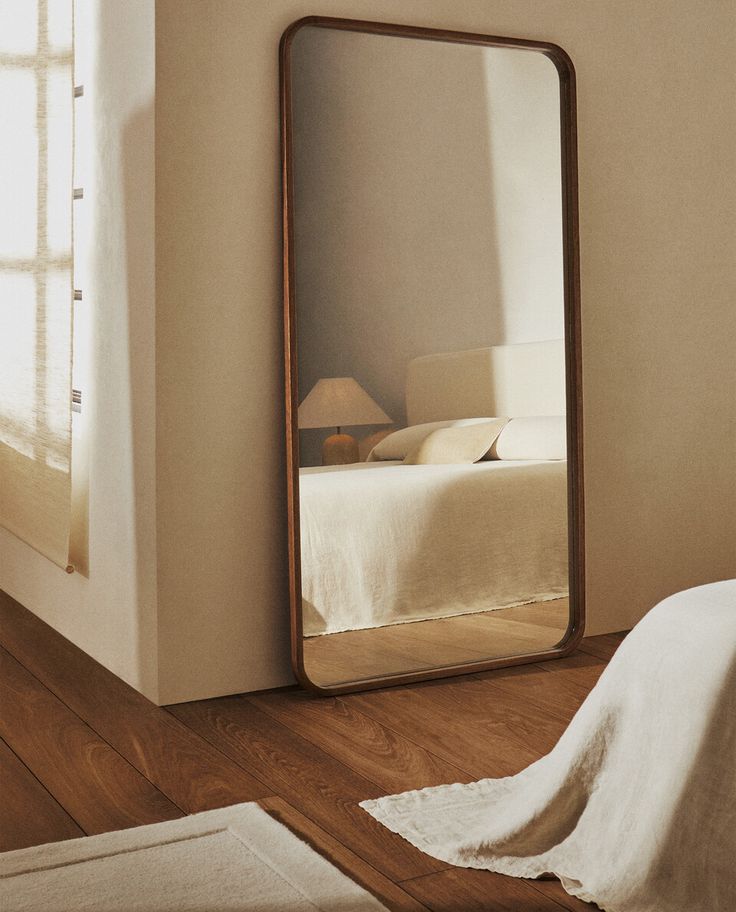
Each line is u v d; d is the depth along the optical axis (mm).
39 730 2588
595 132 3260
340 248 2822
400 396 2906
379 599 2900
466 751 2400
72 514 3342
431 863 1885
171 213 2670
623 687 1759
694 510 3531
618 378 3350
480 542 3041
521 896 1769
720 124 3492
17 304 3574
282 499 2871
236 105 2736
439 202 2961
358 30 2846
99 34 2957
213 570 2797
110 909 1713
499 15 3074
